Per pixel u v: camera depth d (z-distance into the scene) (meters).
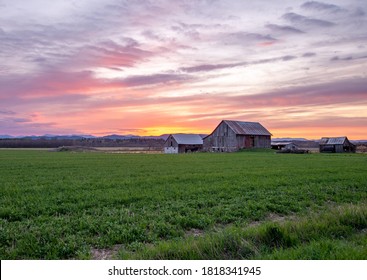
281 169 34.22
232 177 27.11
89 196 18.36
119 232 11.67
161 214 14.38
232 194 19.41
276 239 10.12
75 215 14.32
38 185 22.92
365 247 8.96
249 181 24.39
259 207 16.06
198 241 9.54
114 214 14.39
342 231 11.16
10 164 42.38
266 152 84.00
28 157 61.97
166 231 12.09
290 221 11.95
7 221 13.47
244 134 91.62
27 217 14.34
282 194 19.58
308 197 18.72
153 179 25.72
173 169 34.88
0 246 10.38
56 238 10.87
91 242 10.88
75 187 21.72
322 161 47.47
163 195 18.75
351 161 47.28
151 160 51.59
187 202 17.06
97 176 28.14
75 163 44.56
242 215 14.88
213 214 14.51
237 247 9.40
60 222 12.98
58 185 22.59
